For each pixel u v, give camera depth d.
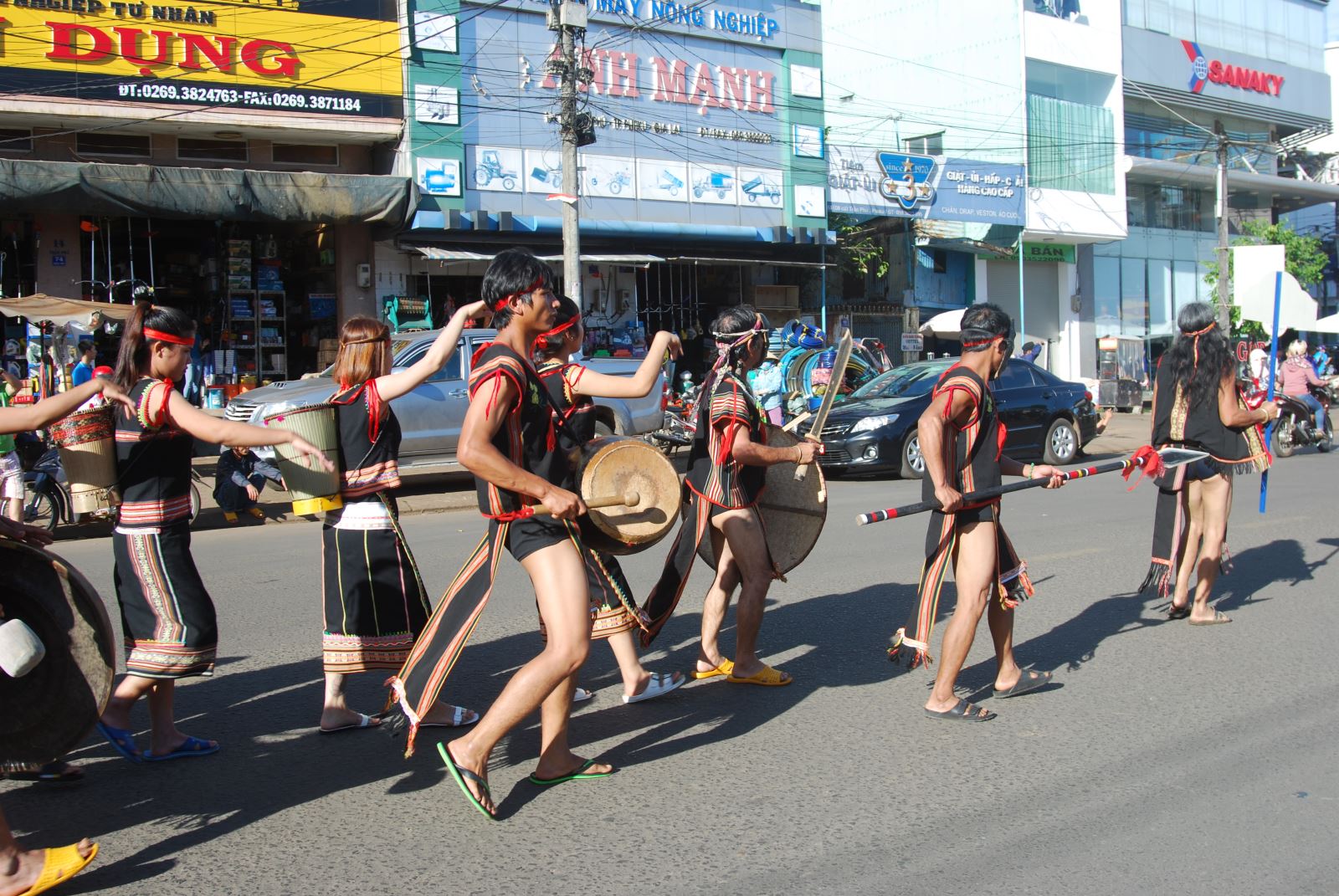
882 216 24.45
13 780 4.40
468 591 3.92
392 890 3.45
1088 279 30.84
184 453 4.51
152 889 3.47
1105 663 5.96
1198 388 6.59
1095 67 29.62
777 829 3.89
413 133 18.28
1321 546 9.23
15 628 3.29
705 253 21.56
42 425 3.92
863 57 30.88
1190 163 32.56
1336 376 28.45
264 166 18.23
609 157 20.38
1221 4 33.91
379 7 17.91
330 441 4.74
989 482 4.82
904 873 3.53
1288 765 4.45
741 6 21.88
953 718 5.03
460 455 3.74
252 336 18.41
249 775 4.48
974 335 4.71
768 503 5.85
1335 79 39.41
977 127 28.70
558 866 3.61
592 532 4.31
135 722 5.19
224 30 16.73
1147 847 3.72
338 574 4.88
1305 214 40.09
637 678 5.32
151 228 17.88
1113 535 9.98
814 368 18.62
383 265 18.80
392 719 4.11
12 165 15.00
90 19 15.91
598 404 14.39
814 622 6.93
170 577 4.44
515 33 19.20
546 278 3.94
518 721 3.90
